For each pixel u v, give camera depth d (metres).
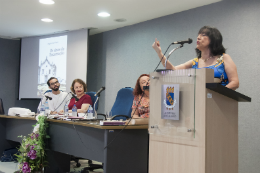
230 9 3.39
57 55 5.54
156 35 4.36
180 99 1.32
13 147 4.03
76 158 3.62
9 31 5.51
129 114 2.96
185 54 3.90
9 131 3.79
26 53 6.01
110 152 2.04
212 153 1.29
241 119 3.22
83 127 2.38
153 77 1.42
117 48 5.07
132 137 2.13
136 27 4.71
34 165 2.87
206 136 1.26
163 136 1.40
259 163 3.04
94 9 4.02
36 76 5.84
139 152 2.16
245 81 3.20
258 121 3.07
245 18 3.23
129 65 4.81
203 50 1.75
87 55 5.07
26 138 3.11
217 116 1.33
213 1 3.54
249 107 3.15
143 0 3.60
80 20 4.60
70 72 5.30
